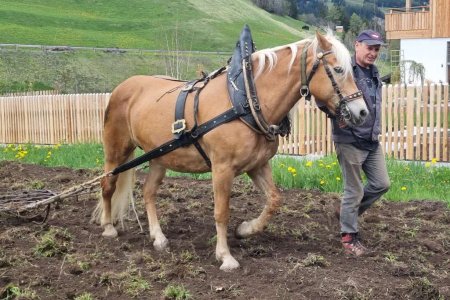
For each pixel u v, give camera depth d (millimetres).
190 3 79250
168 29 65438
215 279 5375
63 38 54781
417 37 27875
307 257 5754
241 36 5676
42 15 63125
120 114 6656
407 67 26266
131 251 6285
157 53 50094
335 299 4914
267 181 5914
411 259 5996
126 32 62812
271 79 5477
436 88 12414
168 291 5020
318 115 13516
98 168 11438
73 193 6887
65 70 41750
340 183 9336
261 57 5496
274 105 5477
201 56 48844
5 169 11617
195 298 5000
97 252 6172
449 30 26875
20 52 42562
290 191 9250
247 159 5477
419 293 5035
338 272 5480
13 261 5855
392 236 6777
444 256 6156
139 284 5250
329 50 5301
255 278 5367
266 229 6887
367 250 6164
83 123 18547
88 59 45062
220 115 5441
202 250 6227
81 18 65812
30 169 11680
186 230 6973
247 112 5359
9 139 21094
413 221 7426
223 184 5512
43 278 5422
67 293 5141
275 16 92125
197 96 5707
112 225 6859
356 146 5875
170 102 5992
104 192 6816
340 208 6422
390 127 12695
